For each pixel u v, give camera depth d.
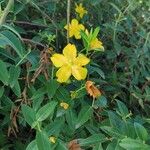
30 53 0.21
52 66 0.20
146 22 0.30
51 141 0.17
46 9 0.27
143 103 0.25
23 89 0.21
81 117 0.19
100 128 0.18
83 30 0.22
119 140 0.17
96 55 0.26
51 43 0.24
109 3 0.28
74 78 0.21
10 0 0.19
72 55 0.20
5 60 0.21
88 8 0.29
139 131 0.17
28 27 0.25
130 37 0.29
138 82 0.27
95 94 0.19
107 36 0.27
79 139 0.18
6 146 0.20
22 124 0.20
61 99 0.20
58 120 0.18
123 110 0.19
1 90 0.19
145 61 0.27
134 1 0.29
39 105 0.19
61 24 0.25
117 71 0.27
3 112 0.20
